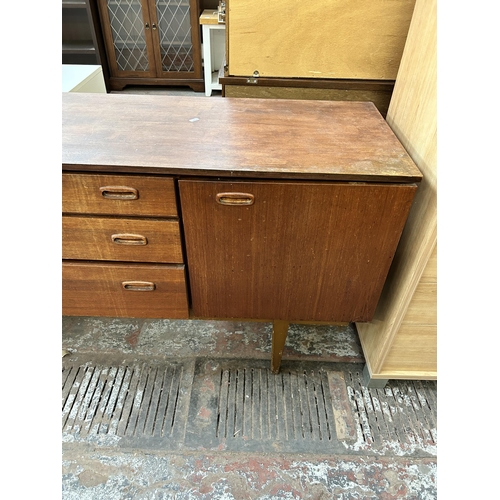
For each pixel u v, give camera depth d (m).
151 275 0.99
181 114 1.04
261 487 1.02
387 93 1.22
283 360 1.33
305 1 1.07
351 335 1.42
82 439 1.11
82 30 2.89
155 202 0.88
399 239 0.98
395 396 1.24
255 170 0.82
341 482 1.03
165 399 1.21
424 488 1.03
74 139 0.91
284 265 0.97
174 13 2.68
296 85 1.22
